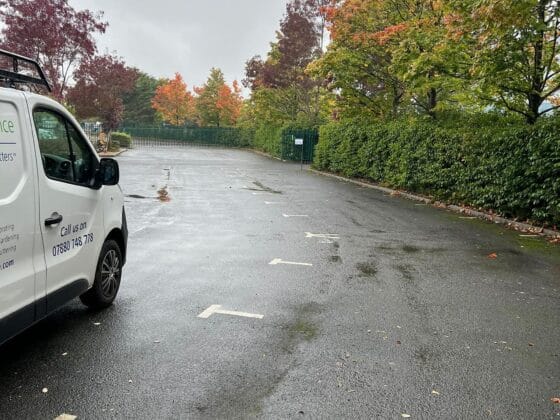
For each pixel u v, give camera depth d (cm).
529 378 404
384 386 384
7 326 366
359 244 938
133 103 8594
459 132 1484
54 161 443
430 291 641
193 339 468
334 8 2267
